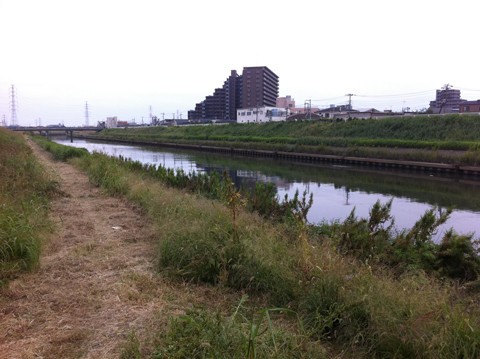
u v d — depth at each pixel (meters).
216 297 4.86
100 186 13.25
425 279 4.85
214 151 58.75
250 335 3.04
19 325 4.00
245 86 135.00
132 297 4.68
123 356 3.40
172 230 6.33
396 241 6.72
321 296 4.37
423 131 42.69
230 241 5.61
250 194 10.35
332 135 53.41
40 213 7.81
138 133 99.56
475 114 42.94
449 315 3.71
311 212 15.84
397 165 35.22
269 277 5.00
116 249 6.56
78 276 5.34
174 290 4.97
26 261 5.48
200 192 11.83
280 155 48.00
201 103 154.25
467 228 13.45
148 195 10.16
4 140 25.45
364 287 4.30
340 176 30.97
